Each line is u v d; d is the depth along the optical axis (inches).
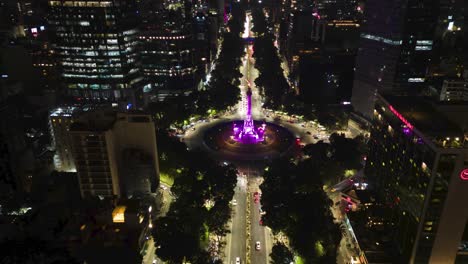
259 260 7140.8
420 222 5920.3
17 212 6963.6
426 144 5802.2
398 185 7037.4
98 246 6781.5
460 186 5541.3
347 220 7834.6
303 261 6599.4
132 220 7298.2
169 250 6560.0
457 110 7288.4
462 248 6112.2
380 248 6958.7
